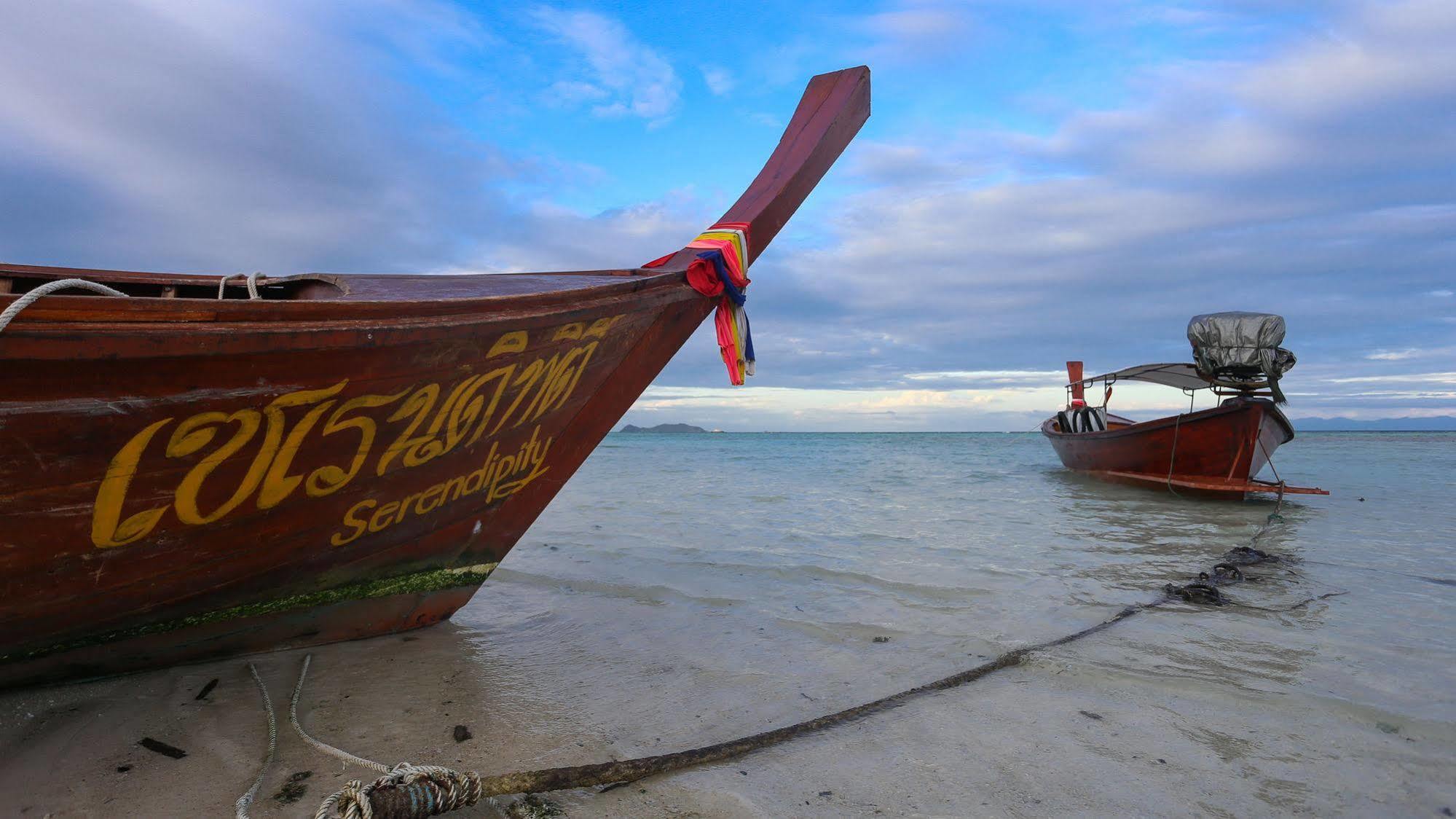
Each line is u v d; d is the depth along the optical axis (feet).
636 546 22.86
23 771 8.07
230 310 7.66
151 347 7.19
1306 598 16.21
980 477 49.32
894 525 27.25
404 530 11.21
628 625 14.42
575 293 10.89
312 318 8.16
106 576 8.61
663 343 13.12
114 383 7.27
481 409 10.62
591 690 10.93
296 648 11.88
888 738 9.32
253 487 8.94
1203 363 35.55
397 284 13.88
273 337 7.87
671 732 9.52
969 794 7.93
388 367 9.05
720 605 15.96
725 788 8.02
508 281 14.55
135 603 9.15
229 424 8.23
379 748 8.86
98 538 8.16
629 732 9.49
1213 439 35.68
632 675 11.57
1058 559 20.84
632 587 17.47
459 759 8.61
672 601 16.28
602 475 51.93
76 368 6.98
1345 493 38.78
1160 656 12.37
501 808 7.54
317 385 8.57
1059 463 67.15
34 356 6.66
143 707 9.73
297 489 9.37
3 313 6.36
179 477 8.28
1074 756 8.83
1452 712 9.99
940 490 40.96
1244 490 33.45
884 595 16.76
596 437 13.00
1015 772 8.44
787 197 14.42
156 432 7.79
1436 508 32.55
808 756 8.84
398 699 10.39
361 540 10.76
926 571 19.15
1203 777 8.32
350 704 10.16
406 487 10.62
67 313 6.78
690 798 7.80
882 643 13.26
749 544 23.27
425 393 9.70
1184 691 10.84
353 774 8.16
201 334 7.42
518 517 12.77
